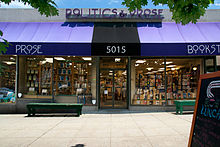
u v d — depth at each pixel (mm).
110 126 5840
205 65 9094
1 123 6348
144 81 9289
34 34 8359
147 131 5199
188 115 7719
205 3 2752
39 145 4098
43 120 6855
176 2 2828
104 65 9664
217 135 1858
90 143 4223
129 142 4273
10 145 4102
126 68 9633
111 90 9602
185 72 9234
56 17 9430
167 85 9188
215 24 9047
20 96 8891
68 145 4090
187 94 9234
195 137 2242
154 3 3148
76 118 7215
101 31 8641
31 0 3141
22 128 5621
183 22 3029
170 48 7621
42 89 9117
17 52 7703
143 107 9070
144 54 7645
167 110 9000
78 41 7766
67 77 9281
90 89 9250
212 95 2029
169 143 4172
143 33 8453
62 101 9141
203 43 7566
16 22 9250
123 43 7648
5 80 8898
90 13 9469
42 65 9219
